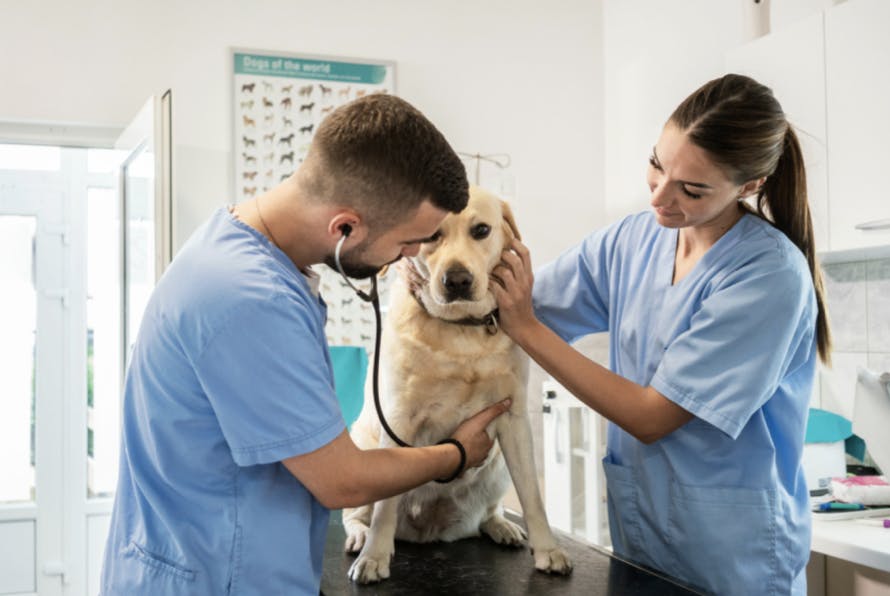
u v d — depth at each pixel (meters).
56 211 3.82
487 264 1.41
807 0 2.44
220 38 3.04
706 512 1.27
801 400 1.31
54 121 2.88
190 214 3.00
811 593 2.07
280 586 1.00
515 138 3.45
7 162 3.76
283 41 3.12
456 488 1.50
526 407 1.45
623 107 3.43
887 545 1.71
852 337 2.38
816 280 1.33
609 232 1.51
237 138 3.05
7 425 3.84
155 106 2.39
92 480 3.88
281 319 0.95
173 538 1.00
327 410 0.98
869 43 1.93
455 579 1.28
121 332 3.07
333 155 0.97
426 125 1.01
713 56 2.86
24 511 3.77
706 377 1.20
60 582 3.82
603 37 3.58
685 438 1.29
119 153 2.97
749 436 1.25
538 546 1.34
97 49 2.91
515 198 3.44
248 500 1.00
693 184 1.16
